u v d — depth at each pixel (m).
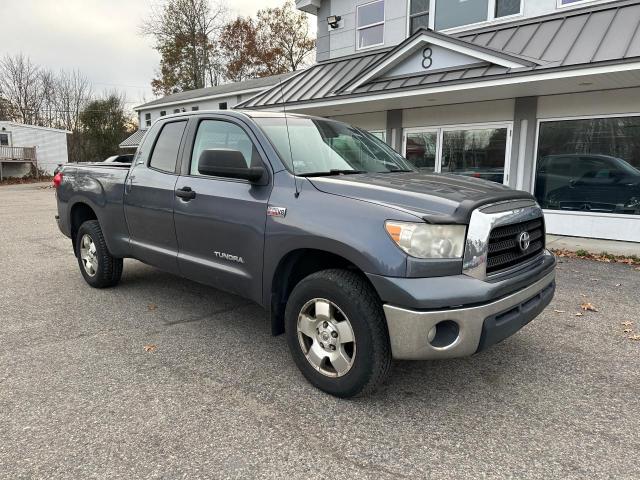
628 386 3.19
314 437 2.59
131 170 4.63
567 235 8.94
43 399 2.95
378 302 2.76
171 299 5.03
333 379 2.95
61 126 46.25
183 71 43.81
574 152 8.74
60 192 5.64
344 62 12.48
